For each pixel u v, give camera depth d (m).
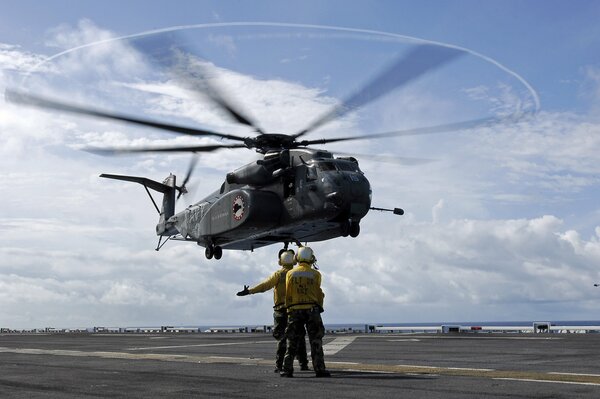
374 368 10.73
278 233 26.69
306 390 7.97
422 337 23.98
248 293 10.27
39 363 12.82
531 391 7.59
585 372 9.88
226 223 27.75
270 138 26.06
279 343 10.32
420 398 7.14
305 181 24.61
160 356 14.52
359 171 24.56
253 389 8.16
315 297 9.77
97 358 14.14
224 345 19.80
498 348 16.25
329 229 25.39
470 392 7.56
